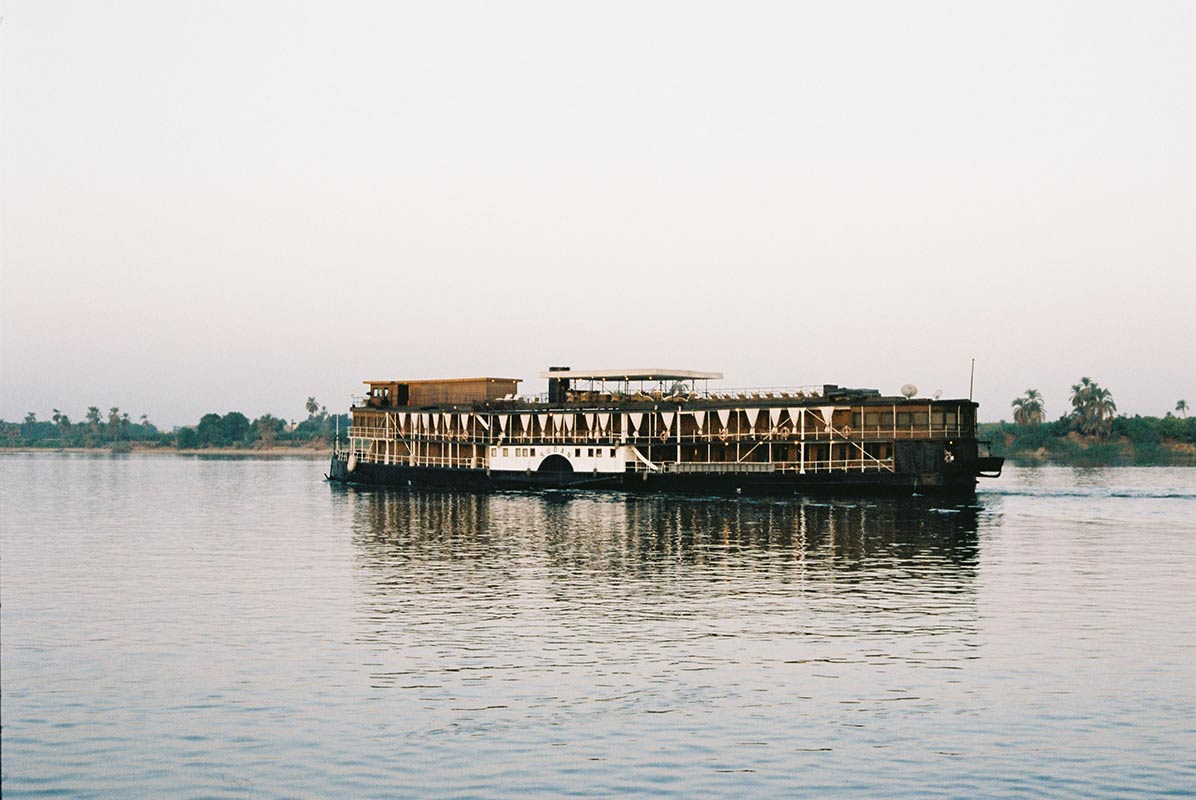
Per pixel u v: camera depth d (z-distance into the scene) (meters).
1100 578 61.69
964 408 103.25
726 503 103.94
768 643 45.97
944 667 41.97
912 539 78.38
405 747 33.62
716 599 55.94
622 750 33.31
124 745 33.84
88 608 53.94
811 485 105.12
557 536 81.69
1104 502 107.50
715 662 42.88
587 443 118.81
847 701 37.75
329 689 39.41
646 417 115.50
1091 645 45.41
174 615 52.16
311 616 51.91
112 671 41.78
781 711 36.75
